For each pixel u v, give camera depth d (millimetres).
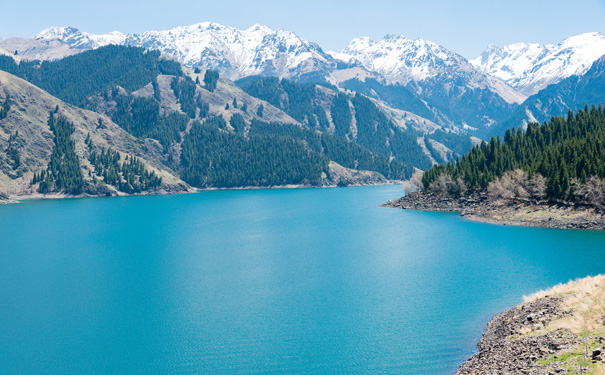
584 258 108750
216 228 183750
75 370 58188
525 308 63438
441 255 119250
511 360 45594
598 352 39688
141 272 106688
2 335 69500
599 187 162875
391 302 79938
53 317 76750
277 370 56000
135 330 70562
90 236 165000
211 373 56094
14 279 101438
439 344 60781
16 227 191875
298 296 85500
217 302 83125
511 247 126625
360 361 57219
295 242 146500
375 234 159875
